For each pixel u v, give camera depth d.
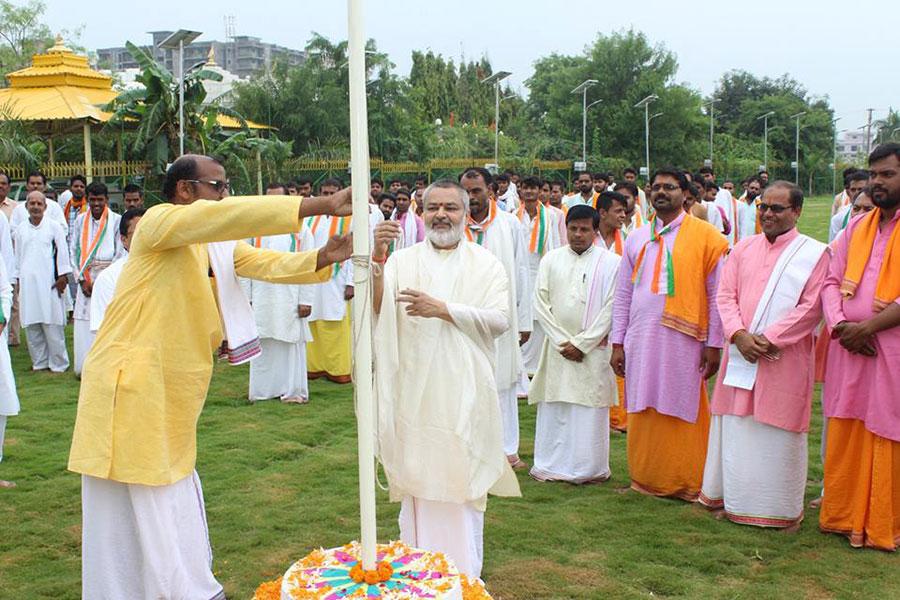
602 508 5.80
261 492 6.05
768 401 5.25
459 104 56.34
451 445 4.18
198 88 20.53
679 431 5.92
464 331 4.20
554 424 6.45
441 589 3.07
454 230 4.36
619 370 6.17
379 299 4.09
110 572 3.90
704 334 5.84
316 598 3.00
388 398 4.16
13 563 4.91
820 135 73.25
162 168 20.08
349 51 2.84
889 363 4.87
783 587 4.56
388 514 5.67
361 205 2.92
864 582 4.60
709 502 5.71
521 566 4.83
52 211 11.97
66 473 6.50
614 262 6.34
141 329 3.80
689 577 4.69
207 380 3.99
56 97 20.81
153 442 3.78
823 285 5.21
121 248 10.05
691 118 54.97
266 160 24.72
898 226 4.91
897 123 86.38
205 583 4.14
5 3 42.06
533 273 10.24
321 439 7.45
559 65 65.25
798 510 5.40
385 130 36.75
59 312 10.26
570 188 37.81
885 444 4.96
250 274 4.06
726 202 15.47
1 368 6.20
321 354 9.79
